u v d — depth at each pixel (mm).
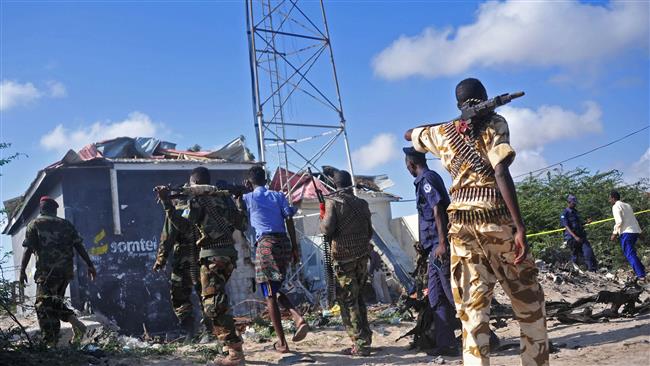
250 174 6762
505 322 7324
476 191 3762
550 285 12930
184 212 6148
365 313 6605
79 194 14156
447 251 5867
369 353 6391
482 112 3738
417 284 6852
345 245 6441
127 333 13898
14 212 17109
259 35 17344
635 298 7492
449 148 3895
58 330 7027
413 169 6262
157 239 14672
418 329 6523
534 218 20828
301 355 6402
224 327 5895
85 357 6289
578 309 8414
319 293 15797
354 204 6523
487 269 3787
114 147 15289
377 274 15508
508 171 3625
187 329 7676
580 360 5359
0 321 8320
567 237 15578
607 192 21375
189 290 7734
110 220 14312
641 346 5656
